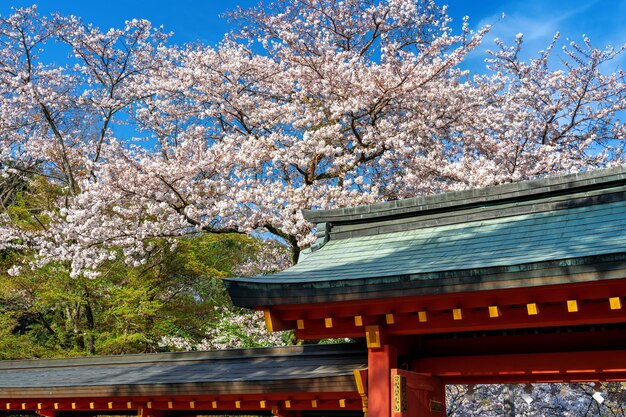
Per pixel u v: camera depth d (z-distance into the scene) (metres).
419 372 6.86
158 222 14.95
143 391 8.14
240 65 16.05
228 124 17.58
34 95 20.28
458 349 6.89
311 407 7.51
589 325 6.32
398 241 7.75
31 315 20.14
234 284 6.50
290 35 16.00
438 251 6.91
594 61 15.67
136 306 18.92
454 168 13.88
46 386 8.85
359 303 6.24
